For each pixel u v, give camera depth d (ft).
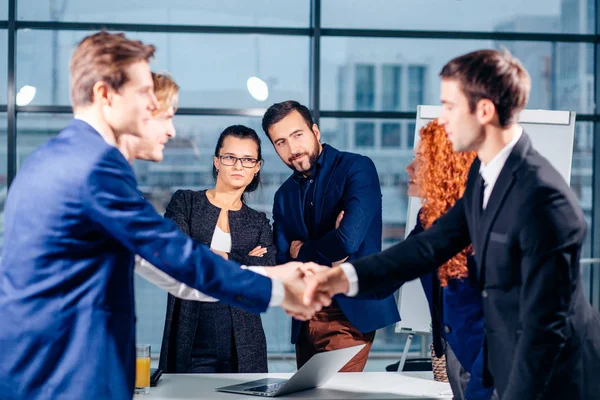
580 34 22.98
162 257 5.67
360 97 22.82
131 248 5.62
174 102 6.64
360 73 22.74
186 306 9.22
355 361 9.57
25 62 21.99
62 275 5.38
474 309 6.57
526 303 5.41
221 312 9.29
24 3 21.88
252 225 9.96
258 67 22.61
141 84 5.72
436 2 22.71
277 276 7.09
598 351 5.67
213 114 22.52
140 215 5.58
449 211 6.57
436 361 7.55
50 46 22.04
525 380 5.41
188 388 7.21
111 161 5.52
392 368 13.10
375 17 22.67
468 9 22.79
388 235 23.11
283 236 10.28
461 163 6.57
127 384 5.52
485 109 5.61
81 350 5.36
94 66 5.61
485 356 6.04
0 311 5.40
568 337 5.46
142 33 22.29
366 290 6.59
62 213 5.36
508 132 5.74
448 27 22.80
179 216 9.84
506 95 5.58
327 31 22.61
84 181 5.39
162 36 22.31
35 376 5.32
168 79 6.63
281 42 22.62
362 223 9.70
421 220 7.16
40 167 5.49
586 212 23.45
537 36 22.91
